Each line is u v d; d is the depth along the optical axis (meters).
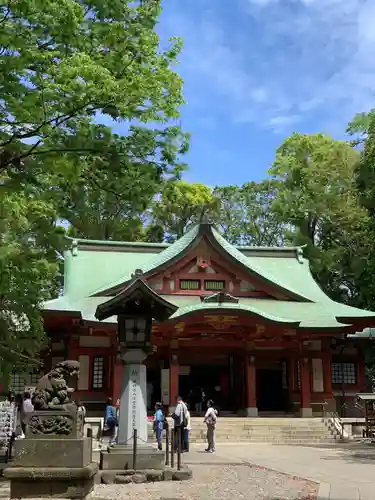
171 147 11.89
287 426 29.95
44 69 10.42
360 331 35.25
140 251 42.50
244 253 44.44
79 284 38.12
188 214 61.09
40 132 10.58
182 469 15.01
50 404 10.87
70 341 33.53
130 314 16.06
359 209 45.72
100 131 10.80
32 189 11.36
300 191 49.59
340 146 47.84
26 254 12.95
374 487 13.13
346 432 29.78
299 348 34.56
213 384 38.56
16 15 9.99
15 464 10.39
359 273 44.19
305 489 12.92
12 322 14.86
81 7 10.62
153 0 12.15
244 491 12.64
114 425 25.73
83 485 10.25
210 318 31.73
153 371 36.94
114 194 12.15
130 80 10.99
